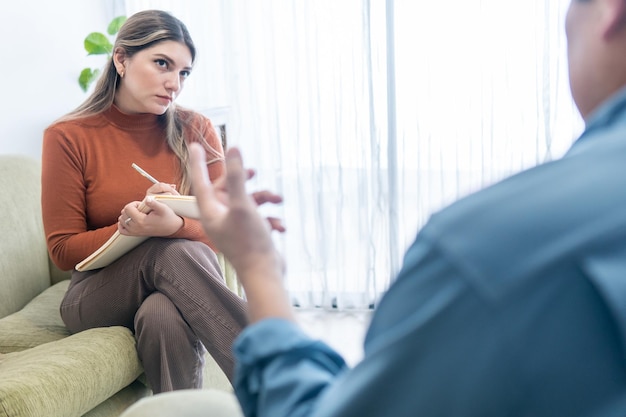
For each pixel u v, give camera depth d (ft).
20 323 7.25
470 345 1.33
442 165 10.98
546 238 1.34
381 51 10.89
